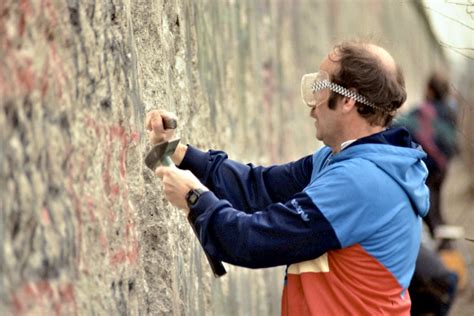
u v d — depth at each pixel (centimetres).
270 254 420
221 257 428
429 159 845
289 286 447
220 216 425
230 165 489
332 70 440
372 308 433
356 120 440
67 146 374
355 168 426
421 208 446
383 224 426
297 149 1194
